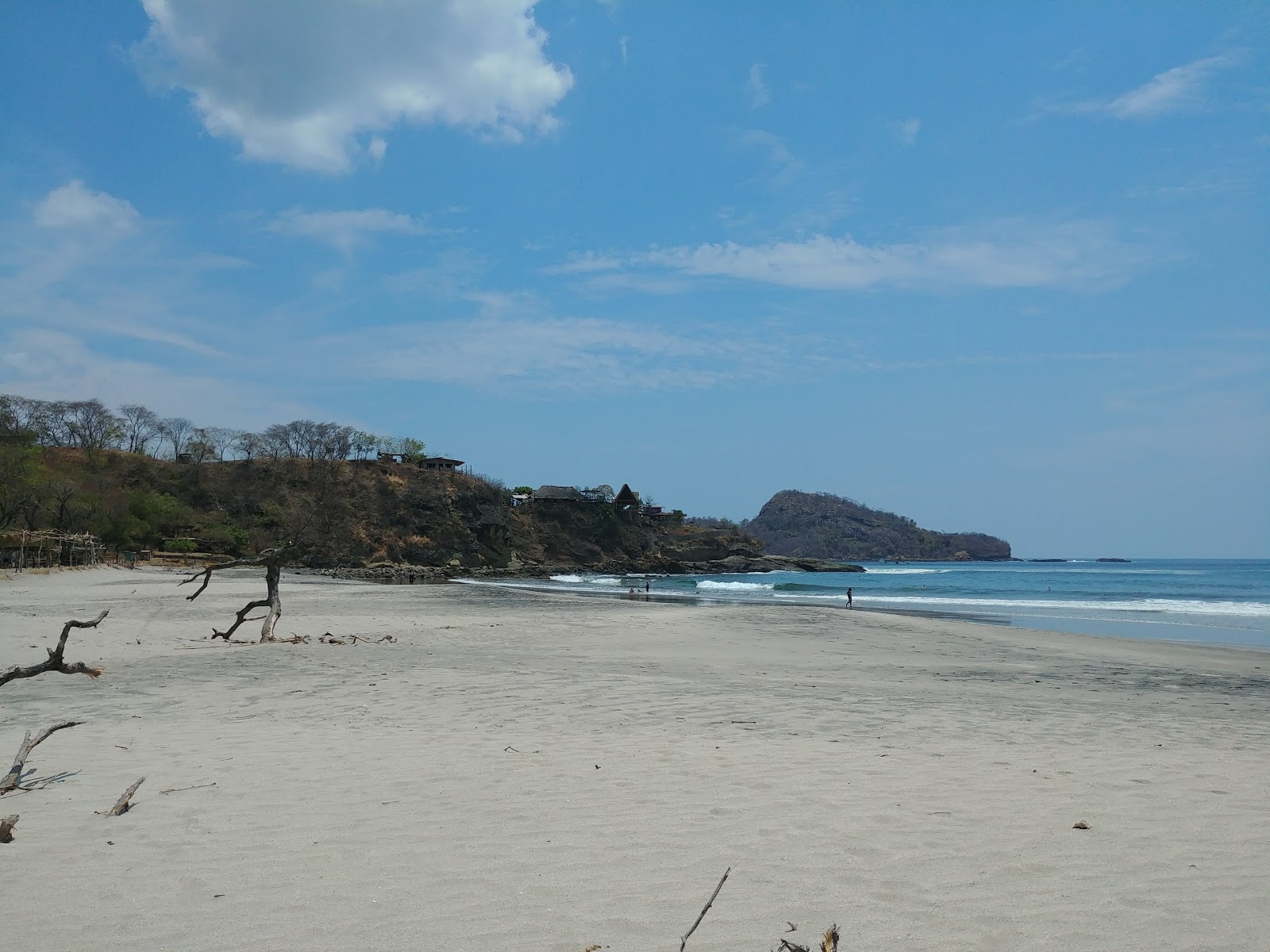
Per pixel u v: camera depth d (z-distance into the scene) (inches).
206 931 159.2
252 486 4468.5
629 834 218.5
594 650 740.0
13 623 818.8
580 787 265.6
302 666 573.3
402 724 373.4
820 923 164.6
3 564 2251.5
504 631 909.2
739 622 1107.9
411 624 986.1
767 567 5910.4
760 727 375.9
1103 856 204.7
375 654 649.0
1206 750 345.4
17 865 195.0
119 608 1106.1
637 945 154.0
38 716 386.3
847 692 506.6
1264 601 2117.4
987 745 345.7
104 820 228.8
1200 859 203.3
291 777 277.3
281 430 5221.5
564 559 5339.6
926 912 170.2
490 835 217.8
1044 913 170.4
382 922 163.6
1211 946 156.3
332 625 948.0
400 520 4498.0
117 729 356.5
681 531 6387.8
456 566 4436.5
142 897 175.6
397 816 233.9
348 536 4212.6
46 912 167.6
